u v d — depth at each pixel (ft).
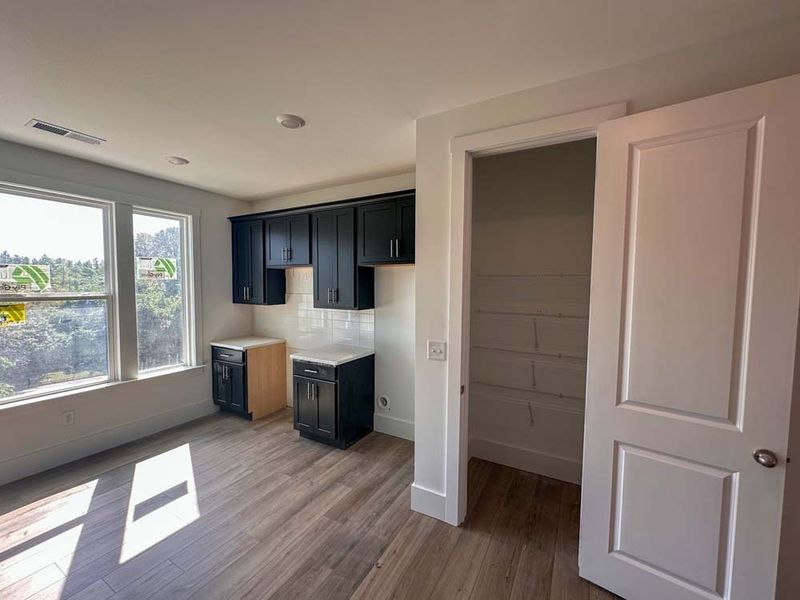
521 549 6.33
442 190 6.62
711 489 4.53
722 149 4.28
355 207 10.35
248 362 12.02
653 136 4.71
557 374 8.60
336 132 7.47
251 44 4.71
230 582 5.62
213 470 8.96
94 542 6.43
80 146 8.24
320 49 4.84
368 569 5.89
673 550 4.83
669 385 4.73
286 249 11.89
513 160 8.79
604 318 5.15
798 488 4.76
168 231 11.63
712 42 4.70
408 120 6.92
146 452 9.85
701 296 4.47
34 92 5.87
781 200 3.99
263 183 11.39
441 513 7.06
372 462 9.43
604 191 5.08
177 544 6.41
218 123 7.04
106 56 4.93
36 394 8.87
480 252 9.28
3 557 6.06
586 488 5.48
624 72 5.19
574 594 5.41
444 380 6.83
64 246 9.24
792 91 3.91
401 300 10.87
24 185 8.25
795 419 4.72
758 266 4.14
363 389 11.02
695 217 4.47
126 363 10.36
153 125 7.13
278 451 10.02
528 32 4.54
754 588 4.33
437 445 7.01
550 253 8.52
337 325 12.18
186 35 4.51
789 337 4.01
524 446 9.04
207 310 12.58
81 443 9.46
